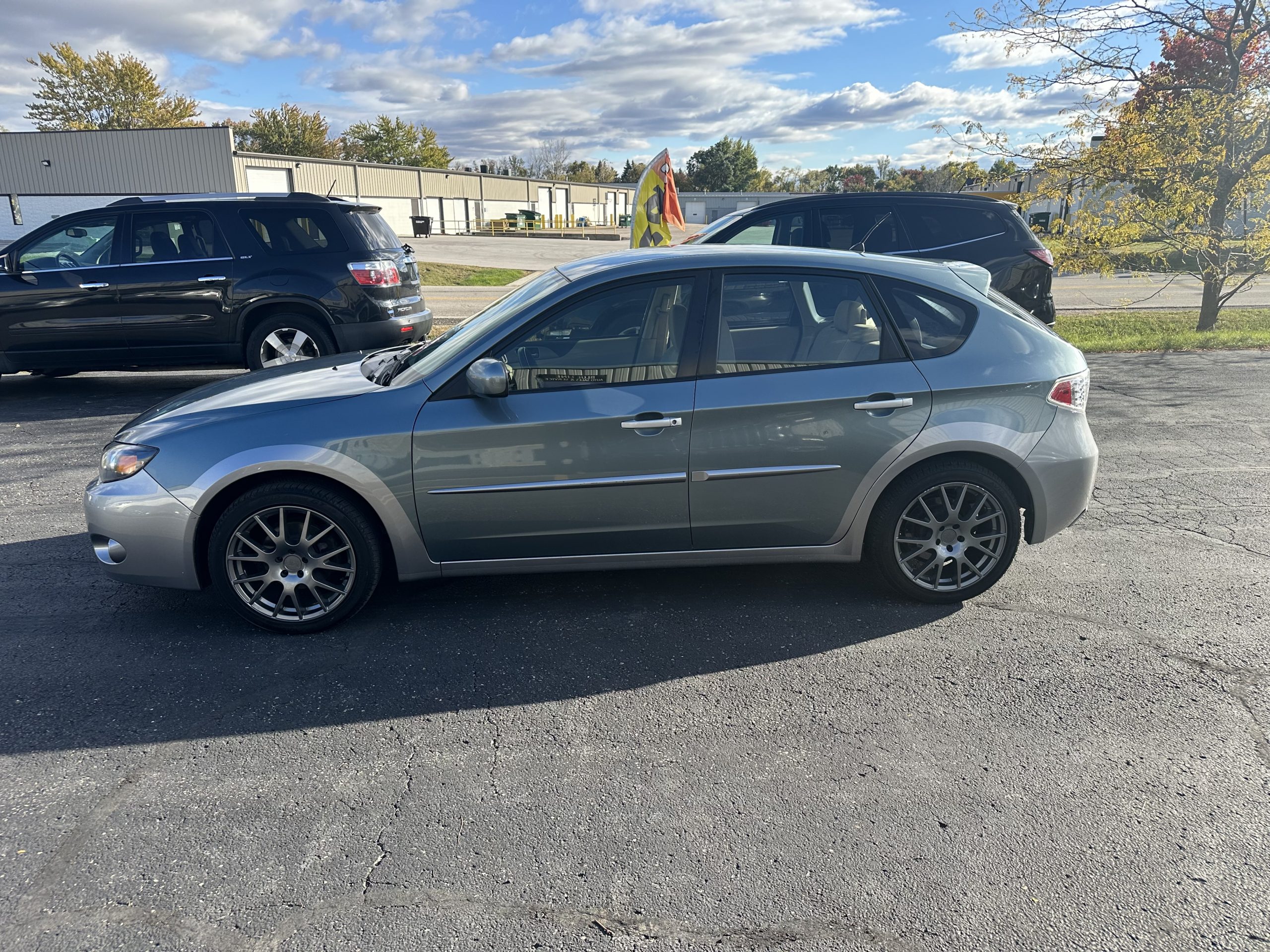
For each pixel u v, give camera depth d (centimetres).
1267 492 561
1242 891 230
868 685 338
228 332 824
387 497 366
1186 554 465
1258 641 370
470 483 369
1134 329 1302
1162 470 608
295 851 248
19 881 236
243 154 3981
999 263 820
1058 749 296
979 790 274
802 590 427
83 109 5725
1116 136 1154
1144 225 1188
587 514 377
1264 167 1156
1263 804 266
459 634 383
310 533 377
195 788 277
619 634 382
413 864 242
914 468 388
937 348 384
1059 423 387
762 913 224
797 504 383
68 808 267
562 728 311
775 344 378
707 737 304
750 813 264
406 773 284
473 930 218
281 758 293
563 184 8162
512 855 246
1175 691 332
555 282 393
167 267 813
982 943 214
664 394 370
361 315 830
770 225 859
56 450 675
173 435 369
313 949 212
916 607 405
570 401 368
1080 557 462
